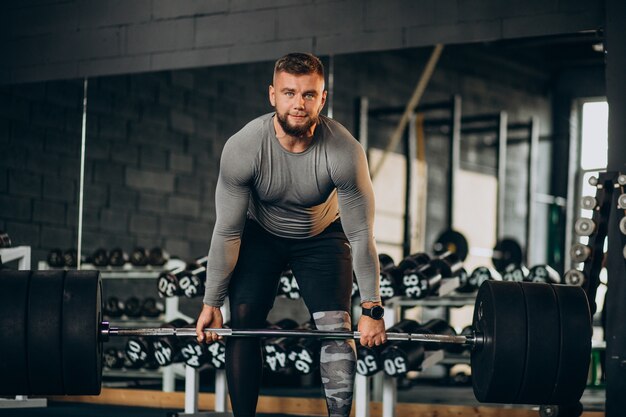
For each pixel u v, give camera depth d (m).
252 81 6.85
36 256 6.56
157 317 6.69
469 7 5.30
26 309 3.04
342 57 8.22
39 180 6.59
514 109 9.77
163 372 6.05
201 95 7.09
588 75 8.73
